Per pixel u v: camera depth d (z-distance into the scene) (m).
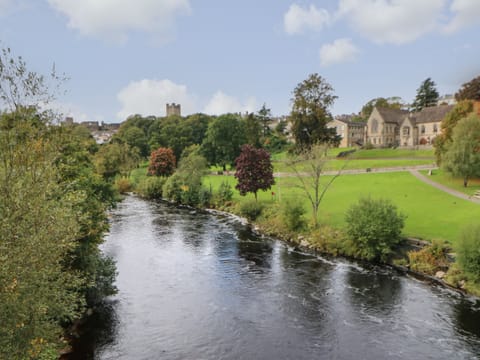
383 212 25.52
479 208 32.59
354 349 15.10
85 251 17.66
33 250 9.12
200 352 15.05
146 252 29.52
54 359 13.28
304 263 25.98
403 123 101.38
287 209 33.00
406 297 19.73
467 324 16.81
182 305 19.50
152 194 65.88
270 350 15.12
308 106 75.12
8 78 9.92
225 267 25.56
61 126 11.88
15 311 8.85
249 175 43.50
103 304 19.59
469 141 42.41
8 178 9.12
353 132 123.56
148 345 15.59
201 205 52.47
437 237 25.62
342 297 20.06
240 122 101.19
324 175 60.97
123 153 82.69
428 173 54.97
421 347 15.12
